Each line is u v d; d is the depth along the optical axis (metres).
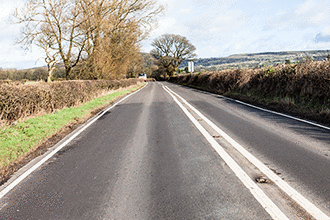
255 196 2.60
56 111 9.16
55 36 15.83
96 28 18.69
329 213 2.25
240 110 8.41
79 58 17.83
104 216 2.38
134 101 12.90
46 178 3.42
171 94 16.55
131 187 2.97
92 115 8.89
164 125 6.49
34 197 2.88
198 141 4.80
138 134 5.64
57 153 4.54
